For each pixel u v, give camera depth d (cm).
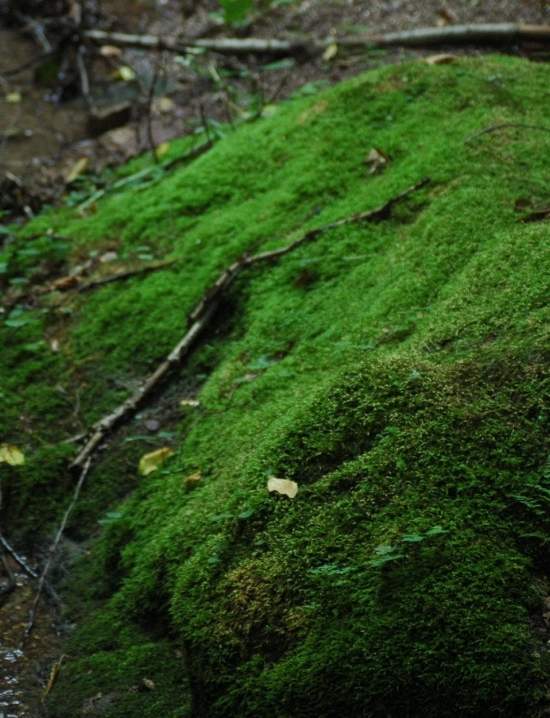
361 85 294
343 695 196
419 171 265
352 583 204
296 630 203
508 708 192
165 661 216
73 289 280
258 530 214
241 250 271
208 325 263
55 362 267
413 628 198
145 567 225
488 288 233
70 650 222
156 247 283
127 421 253
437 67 293
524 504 206
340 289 253
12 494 248
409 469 211
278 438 221
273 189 282
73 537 241
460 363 220
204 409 247
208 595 211
